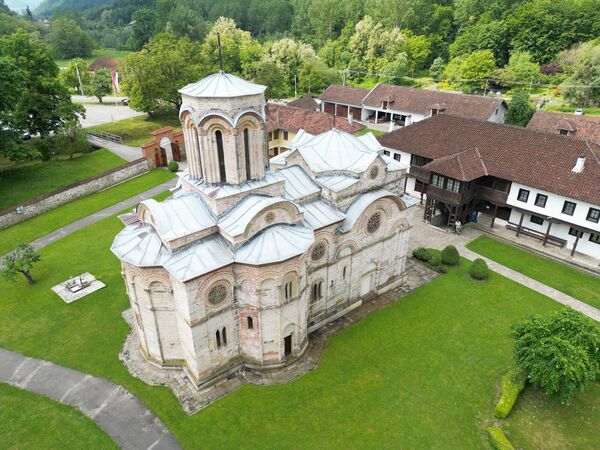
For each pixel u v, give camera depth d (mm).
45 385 31359
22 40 70625
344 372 32562
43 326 37250
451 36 148250
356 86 130125
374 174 36250
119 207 59250
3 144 58719
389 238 39000
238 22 186125
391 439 27594
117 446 26938
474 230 53719
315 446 27062
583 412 29734
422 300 40781
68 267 45688
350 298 38594
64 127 71000
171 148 75000
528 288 42750
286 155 40688
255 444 27109
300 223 31578
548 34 118688
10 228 54031
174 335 31312
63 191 60000
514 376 31234
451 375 32500
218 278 28359
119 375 32125
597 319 38344
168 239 27531
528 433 28188
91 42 186875
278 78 106562
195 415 28906
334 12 153625
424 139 58750
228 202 29859
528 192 48625
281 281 29234
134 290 29969
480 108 79688
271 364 32438
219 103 27797
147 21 163250
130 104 92188
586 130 64875
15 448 26859
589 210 44406
